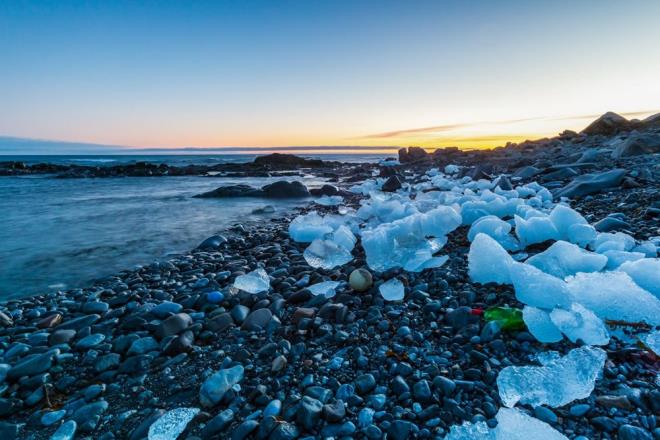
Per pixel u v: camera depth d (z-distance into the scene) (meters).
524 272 3.09
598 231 4.57
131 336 3.07
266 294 3.87
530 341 2.51
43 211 10.49
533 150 19.61
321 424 2.00
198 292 4.15
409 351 2.57
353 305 3.42
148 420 2.14
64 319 3.76
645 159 9.64
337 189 13.76
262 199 12.92
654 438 1.72
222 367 2.65
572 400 1.98
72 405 2.38
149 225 8.55
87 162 46.75
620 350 2.28
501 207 5.83
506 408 1.95
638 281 2.89
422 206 6.99
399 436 1.87
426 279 3.84
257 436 1.96
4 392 2.51
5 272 5.34
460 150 25.39
